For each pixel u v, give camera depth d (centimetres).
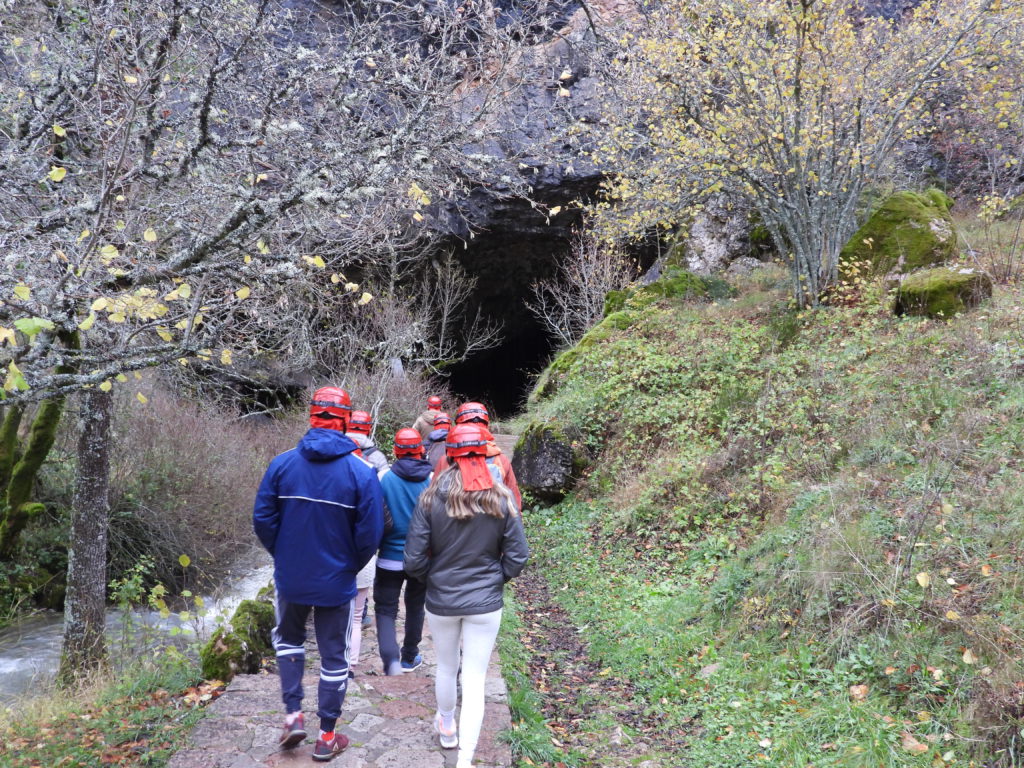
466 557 365
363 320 1945
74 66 456
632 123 1264
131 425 1238
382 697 469
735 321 1287
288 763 385
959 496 570
